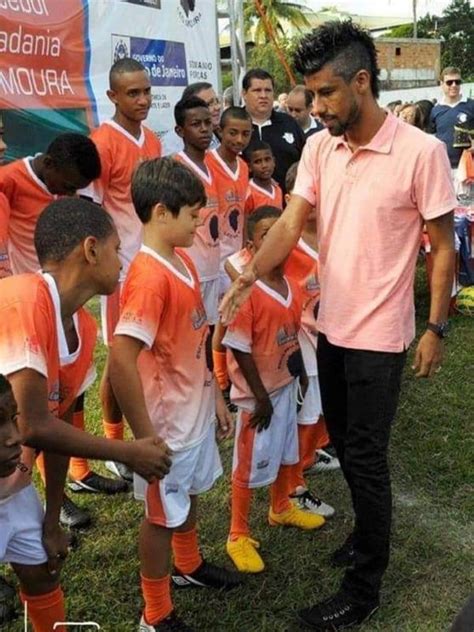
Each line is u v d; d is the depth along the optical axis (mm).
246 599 2676
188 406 2404
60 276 1936
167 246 2324
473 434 3938
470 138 7746
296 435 3000
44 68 5000
